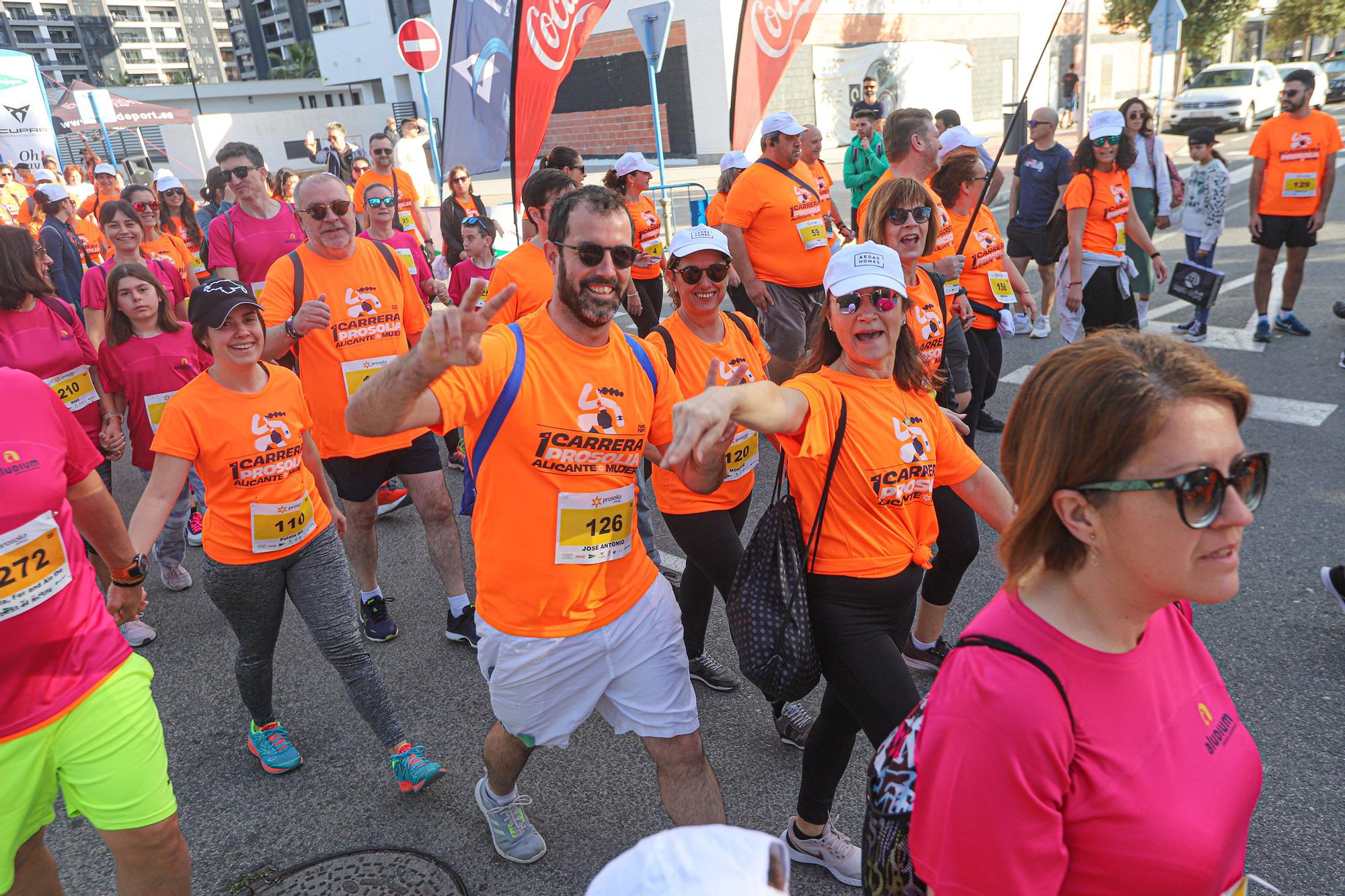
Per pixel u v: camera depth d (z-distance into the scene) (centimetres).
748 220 550
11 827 208
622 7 2541
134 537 283
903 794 134
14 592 197
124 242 560
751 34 743
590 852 289
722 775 321
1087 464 112
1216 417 110
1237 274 958
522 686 240
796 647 230
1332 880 257
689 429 181
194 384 304
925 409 251
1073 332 634
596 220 220
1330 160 688
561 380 229
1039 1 2967
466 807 313
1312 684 342
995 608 125
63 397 462
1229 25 2606
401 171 1021
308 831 307
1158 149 775
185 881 232
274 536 307
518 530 231
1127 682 119
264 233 591
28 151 1964
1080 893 120
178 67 14925
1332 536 448
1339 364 673
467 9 753
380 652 421
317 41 3831
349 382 411
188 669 418
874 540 237
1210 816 121
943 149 515
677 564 484
